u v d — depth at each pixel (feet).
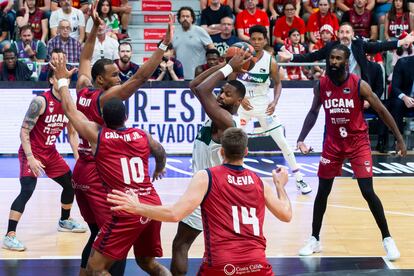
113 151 31.73
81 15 75.46
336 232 45.75
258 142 67.21
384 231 40.93
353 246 43.09
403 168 62.64
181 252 33.68
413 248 42.68
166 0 83.30
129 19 81.46
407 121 69.15
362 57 56.75
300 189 54.95
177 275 33.73
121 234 31.27
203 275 26.99
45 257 40.83
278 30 76.38
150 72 33.09
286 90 66.33
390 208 50.98
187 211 26.45
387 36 74.69
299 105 66.49
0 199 52.90
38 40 70.08
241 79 53.88
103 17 73.61
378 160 65.62
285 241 43.98
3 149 66.08
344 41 55.47
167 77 67.97
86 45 37.24
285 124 66.49
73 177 35.17
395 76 66.28
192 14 70.64
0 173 60.64
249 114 54.49
